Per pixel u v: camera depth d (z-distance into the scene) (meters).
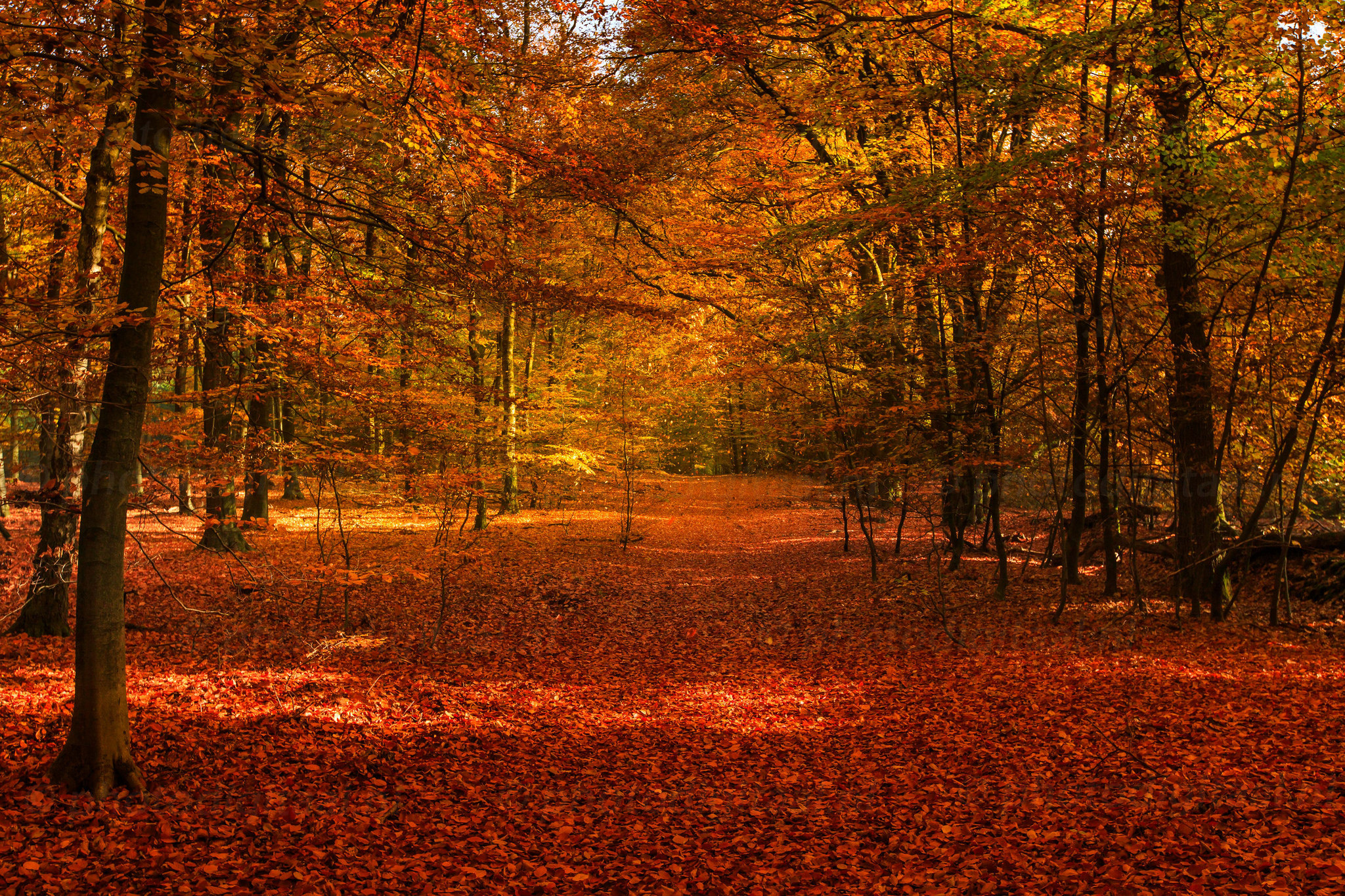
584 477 28.25
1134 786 6.20
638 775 7.34
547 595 15.48
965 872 4.99
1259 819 5.25
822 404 16.64
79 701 5.89
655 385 21.59
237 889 4.66
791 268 15.92
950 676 9.91
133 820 5.44
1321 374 10.93
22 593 12.42
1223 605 11.61
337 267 9.15
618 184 8.12
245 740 7.32
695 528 25.05
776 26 11.87
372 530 20.00
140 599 12.95
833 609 14.24
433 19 7.21
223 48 5.67
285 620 12.45
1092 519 17.56
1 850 4.79
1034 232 10.91
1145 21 9.64
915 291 14.21
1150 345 11.83
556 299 8.01
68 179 10.64
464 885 4.96
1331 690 8.13
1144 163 10.31
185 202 8.80
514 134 7.88
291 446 11.41
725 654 11.86
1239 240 10.65
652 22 9.62
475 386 10.52
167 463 10.67
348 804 6.16
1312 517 15.67
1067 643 10.86
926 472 13.98
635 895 4.95
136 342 5.82
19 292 5.88
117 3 5.20
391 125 7.23
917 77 14.91
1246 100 11.22
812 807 6.44
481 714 8.87
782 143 16.64
